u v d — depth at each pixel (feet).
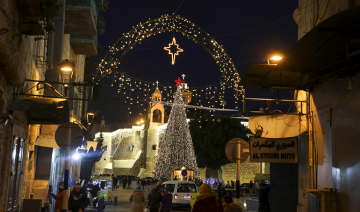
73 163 74.59
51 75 42.83
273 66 26.66
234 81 39.06
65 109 31.45
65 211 26.55
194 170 145.07
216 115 154.10
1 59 22.38
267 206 39.22
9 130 27.30
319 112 31.60
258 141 35.12
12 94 27.84
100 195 79.41
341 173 26.55
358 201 23.59
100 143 148.56
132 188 165.99
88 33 59.93
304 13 36.29
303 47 22.95
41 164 47.62
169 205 49.06
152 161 243.40
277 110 35.06
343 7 27.20
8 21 22.49
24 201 33.12
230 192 89.92
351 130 25.08
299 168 36.40
